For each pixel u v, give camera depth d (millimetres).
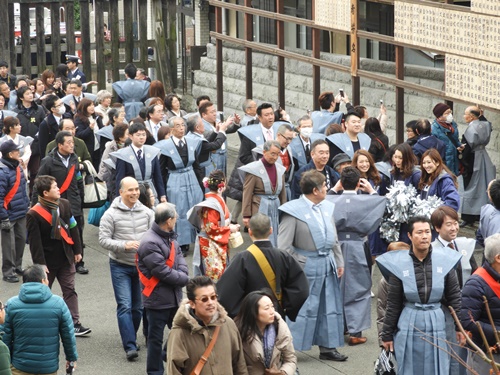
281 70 22984
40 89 23906
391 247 11328
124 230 12797
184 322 9125
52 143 17656
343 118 18188
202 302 9070
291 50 24828
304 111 24984
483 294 10203
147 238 11688
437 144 16219
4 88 22547
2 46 29562
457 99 17516
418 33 18297
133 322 13031
